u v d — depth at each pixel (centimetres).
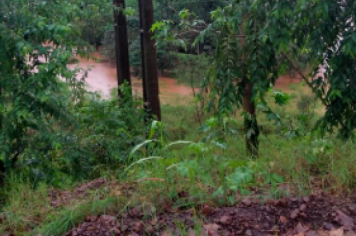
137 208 341
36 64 534
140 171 422
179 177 388
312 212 321
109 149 646
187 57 1320
